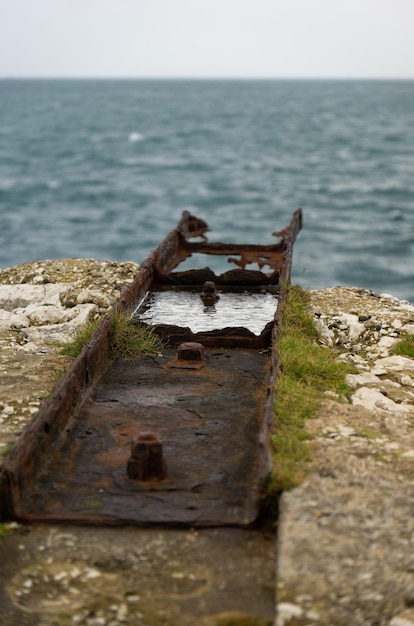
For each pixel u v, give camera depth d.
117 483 5.05
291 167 56.72
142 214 38.56
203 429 5.80
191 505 4.81
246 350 7.59
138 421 5.94
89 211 39.41
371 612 3.75
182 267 26.08
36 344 8.20
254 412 6.10
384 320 9.13
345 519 4.36
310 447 5.29
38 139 82.12
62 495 4.91
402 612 3.76
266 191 45.19
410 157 62.59
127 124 105.94
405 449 5.39
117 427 5.83
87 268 10.98
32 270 10.90
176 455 5.41
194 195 44.38
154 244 31.73
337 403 6.34
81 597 4.11
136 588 4.17
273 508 4.64
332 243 29.78
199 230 13.09
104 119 117.56
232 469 5.23
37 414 5.32
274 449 5.19
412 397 7.06
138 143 78.12
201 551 4.45
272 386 5.88
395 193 43.31
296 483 4.69
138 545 4.51
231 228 34.97
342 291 10.30
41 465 5.20
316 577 3.93
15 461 4.76
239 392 6.49
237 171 54.97
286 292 9.16
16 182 49.50
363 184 47.16
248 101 190.38
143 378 6.83
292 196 43.16
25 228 34.69
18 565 4.34
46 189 46.69
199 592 4.14
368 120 113.06
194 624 3.91
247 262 11.19
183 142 79.19
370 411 6.19
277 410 5.86
